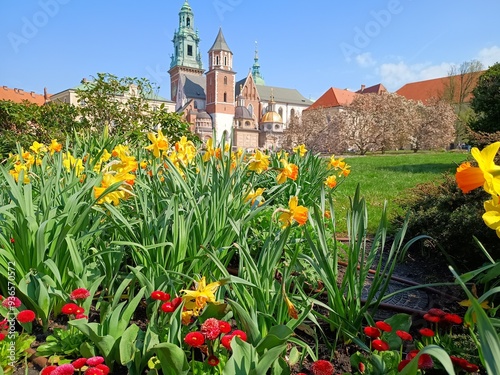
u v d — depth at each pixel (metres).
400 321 1.94
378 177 11.09
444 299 2.66
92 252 2.41
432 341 1.78
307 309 1.66
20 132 7.86
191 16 92.38
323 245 2.01
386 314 2.39
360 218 2.04
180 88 88.69
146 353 1.58
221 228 2.48
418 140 37.31
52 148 4.17
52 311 2.15
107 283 2.27
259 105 91.62
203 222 2.40
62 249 2.12
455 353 1.69
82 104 8.24
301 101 100.38
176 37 92.50
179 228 2.22
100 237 2.63
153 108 8.92
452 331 2.08
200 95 88.56
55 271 1.92
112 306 1.84
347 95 73.00
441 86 65.00
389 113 35.16
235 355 1.36
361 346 1.72
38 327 2.05
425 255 3.67
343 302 2.02
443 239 3.28
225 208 2.53
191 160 3.57
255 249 2.88
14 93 46.19
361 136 35.59
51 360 1.67
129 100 8.15
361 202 2.06
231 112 80.38
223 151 3.15
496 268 1.28
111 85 7.97
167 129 7.94
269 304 1.82
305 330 1.93
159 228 2.39
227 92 79.94
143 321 2.11
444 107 36.53
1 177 3.26
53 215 2.18
